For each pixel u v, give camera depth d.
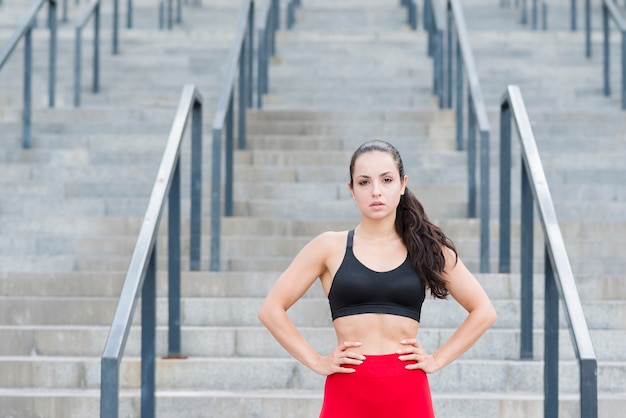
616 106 10.23
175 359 5.64
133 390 5.50
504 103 6.52
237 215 7.90
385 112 9.39
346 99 10.31
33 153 8.73
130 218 7.53
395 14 13.61
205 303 6.20
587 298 6.40
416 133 9.09
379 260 3.58
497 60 11.38
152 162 8.76
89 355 5.87
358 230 3.67
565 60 11.51
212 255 6.73
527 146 5.66
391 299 3.55
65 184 8.19
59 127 9.23
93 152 8.74
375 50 11.80
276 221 7.43
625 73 9.76
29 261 7.07
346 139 8.86
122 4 14.40
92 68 11.41
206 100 10.22
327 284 3.66
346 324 3.56
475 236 7.29
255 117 9.40
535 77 10.96
